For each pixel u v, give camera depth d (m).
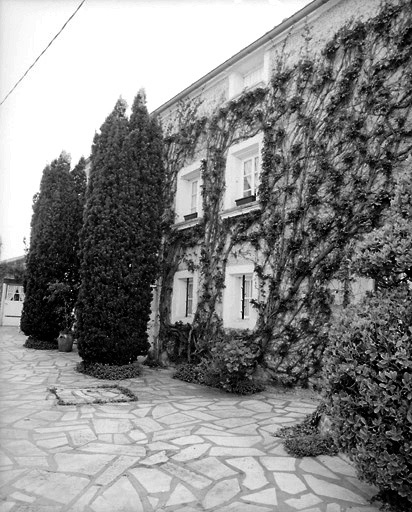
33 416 4.87
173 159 10.56
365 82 6.21
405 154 5.64
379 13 6.18
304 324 6.52
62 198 12.29
